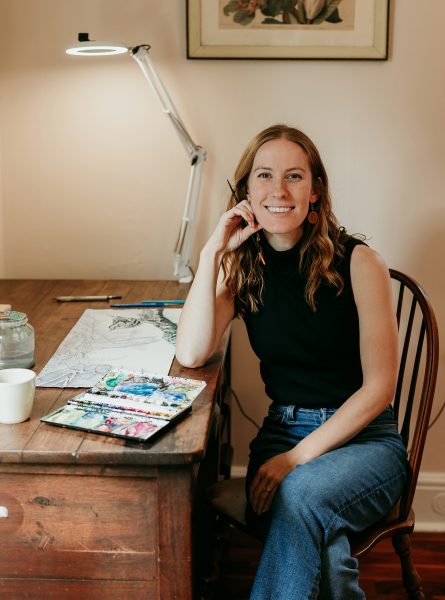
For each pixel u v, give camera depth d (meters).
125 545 1.31
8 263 2.39
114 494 1.29
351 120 2.26
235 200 1.73
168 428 1.32
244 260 1.69
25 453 1.23
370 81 2.22
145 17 2.20
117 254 2.38
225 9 2.17
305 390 1.67
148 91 2.26
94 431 1.29
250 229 1.64
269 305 1.67
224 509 1.64
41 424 1.33
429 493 2.46
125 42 2.22
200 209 2.33
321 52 2.19
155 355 1.67
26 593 1.34
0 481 1.29
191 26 2.18
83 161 2.31
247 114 2.26
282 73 2.23
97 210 2.35
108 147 2.30
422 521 2.48
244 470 2.50
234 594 2.07
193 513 1.34
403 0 2.17
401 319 2.38
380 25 2.17
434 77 2.21
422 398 1.64
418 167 2.28
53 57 2.24
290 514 1.39
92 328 1.84
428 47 2.20
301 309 1.64
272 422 1.71
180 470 1.26
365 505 1.48
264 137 1.64
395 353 1.58
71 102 2.27
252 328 1.71
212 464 1.98
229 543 2.25
